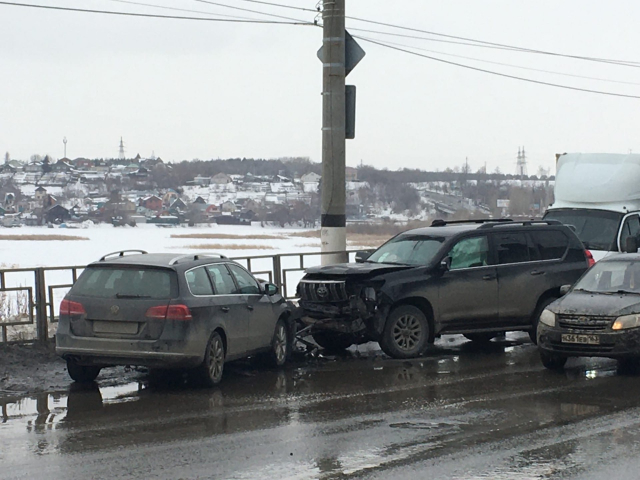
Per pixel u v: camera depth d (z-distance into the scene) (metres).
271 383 11.04
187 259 10.97
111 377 11.35
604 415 8.87
